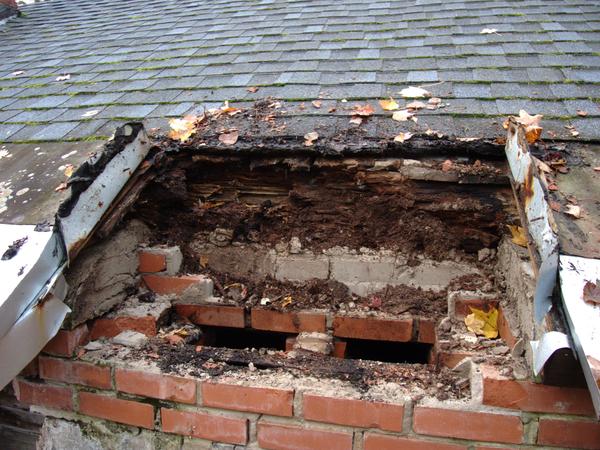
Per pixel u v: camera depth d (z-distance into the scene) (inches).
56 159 89.1
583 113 86.4
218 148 85.1
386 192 84.6
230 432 68.7
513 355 64.7
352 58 123.7
